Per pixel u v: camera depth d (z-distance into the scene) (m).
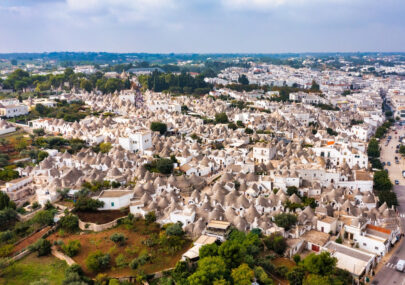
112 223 158.00
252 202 178.75
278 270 131.62
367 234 163.38
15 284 123.75
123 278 125.94
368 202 194.50
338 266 138.12
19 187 197.50
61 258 137.88
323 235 158.12
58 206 175.50
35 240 148.62
